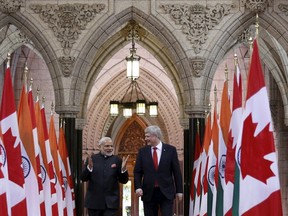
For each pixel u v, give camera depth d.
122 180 14.43
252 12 19.72
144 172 13.70
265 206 9.46
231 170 11.44
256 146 9.61
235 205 9.92
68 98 19.97
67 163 19.14
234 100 11.67
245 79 29.52
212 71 19.84
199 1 19.81
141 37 24.56
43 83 29.61
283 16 19.81
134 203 35.50
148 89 31.44
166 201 13.65
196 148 19.14
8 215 11.06
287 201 28.72
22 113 12.42
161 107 31.59
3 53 24.33
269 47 25.19
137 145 35.16
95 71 25.08
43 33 19.92
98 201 14.27
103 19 19.86
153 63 30.94
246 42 24.05
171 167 13.79
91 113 31.48
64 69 19.91
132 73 22.56
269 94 29.31
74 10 19.89
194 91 19.81
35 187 12.24
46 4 19.94
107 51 24.88
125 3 19.89
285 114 26.14
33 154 12.30
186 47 19.78
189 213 19.62
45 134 15.67
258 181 9.52
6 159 11.41
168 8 19.84
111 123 32.88
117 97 31.59
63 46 19.92
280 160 29.00
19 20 19.95
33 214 12.13
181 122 25.50
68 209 19.08
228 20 19.73
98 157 14.43
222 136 13.08
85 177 14.47
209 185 14.66
